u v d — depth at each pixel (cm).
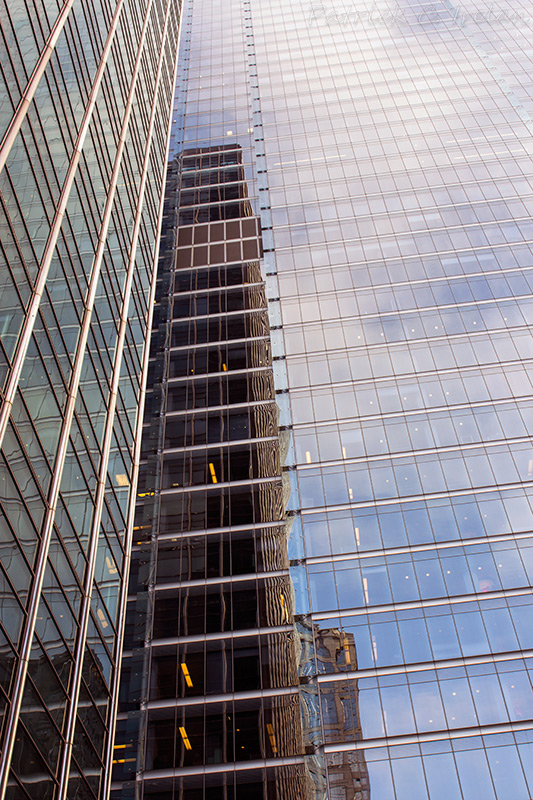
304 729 3244
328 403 4512
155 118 5200
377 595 3628
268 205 6122
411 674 3344
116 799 3159
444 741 3122
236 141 6988
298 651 3494
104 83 3647
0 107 2264
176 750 3241
